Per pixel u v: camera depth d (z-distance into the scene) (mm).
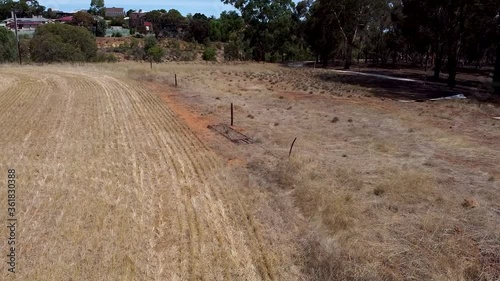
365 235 7918
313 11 50812
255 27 57969
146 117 17562
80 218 8359
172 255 7188
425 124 17391
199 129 15742
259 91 25703
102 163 11727
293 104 21234
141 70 33219
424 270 6867
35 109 18672
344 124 16875
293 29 57688
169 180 10539
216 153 12836
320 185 10086
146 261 6980
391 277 6691
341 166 11594
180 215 8641
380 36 54062
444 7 29797
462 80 36781
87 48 49375
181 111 18938
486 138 15297
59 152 12688
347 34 48750
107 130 15328
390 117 18484
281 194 9750
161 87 25969
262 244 7605
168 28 109000
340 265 6902
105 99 21375
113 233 7789
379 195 9727
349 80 34344
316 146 13641
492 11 27906
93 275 6523
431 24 31797
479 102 23422
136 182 10367
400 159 12414
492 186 10367
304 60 66250
